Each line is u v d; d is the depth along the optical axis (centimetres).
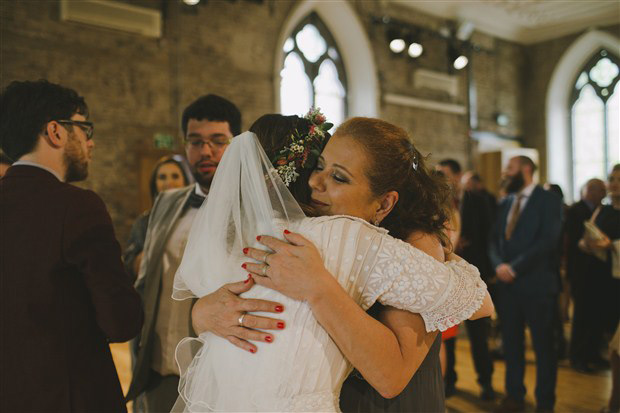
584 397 371
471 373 436
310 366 93
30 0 559
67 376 128
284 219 102
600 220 428
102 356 138
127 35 630
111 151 613
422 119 980
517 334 348
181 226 185
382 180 103
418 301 94
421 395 113
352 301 92
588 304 435
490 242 372
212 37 709
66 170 147
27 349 125
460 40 1036
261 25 766
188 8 683
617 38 1043
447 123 1023
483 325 378
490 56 1102
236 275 104
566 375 426
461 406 362
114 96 618
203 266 109
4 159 251
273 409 93
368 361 91
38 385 124
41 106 139
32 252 127
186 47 682
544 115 1157
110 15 607
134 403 189
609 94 1096
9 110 139
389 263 94
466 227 413
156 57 655
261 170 104
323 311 90
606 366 448
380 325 94
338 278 96
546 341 337
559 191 516
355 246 96
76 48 589
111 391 137
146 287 182
